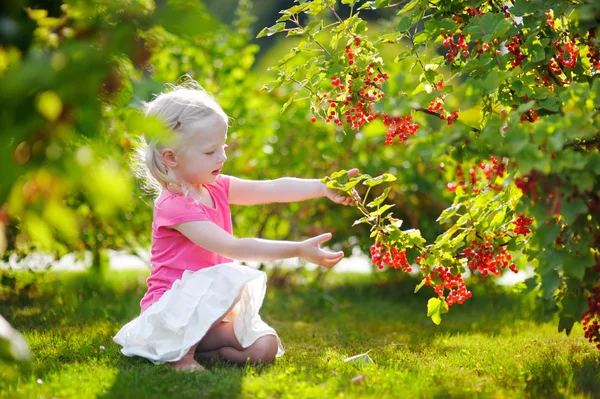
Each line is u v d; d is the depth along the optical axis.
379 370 2.67
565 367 2.80
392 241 2.88
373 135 5.42
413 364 2.92
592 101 2.30
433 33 2.79
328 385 2.40
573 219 2.22
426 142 2.36
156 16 1.69
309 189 3.11
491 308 5.00
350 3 3.05
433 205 5.57
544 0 2.71
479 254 2.87
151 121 1.55
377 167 5.41
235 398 2.28
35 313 4.36
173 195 2.94
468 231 2.90
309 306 5.16
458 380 2.58
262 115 5.55
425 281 2.95
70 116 1.62
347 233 5.78
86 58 1.61
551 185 2.25
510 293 5.61
